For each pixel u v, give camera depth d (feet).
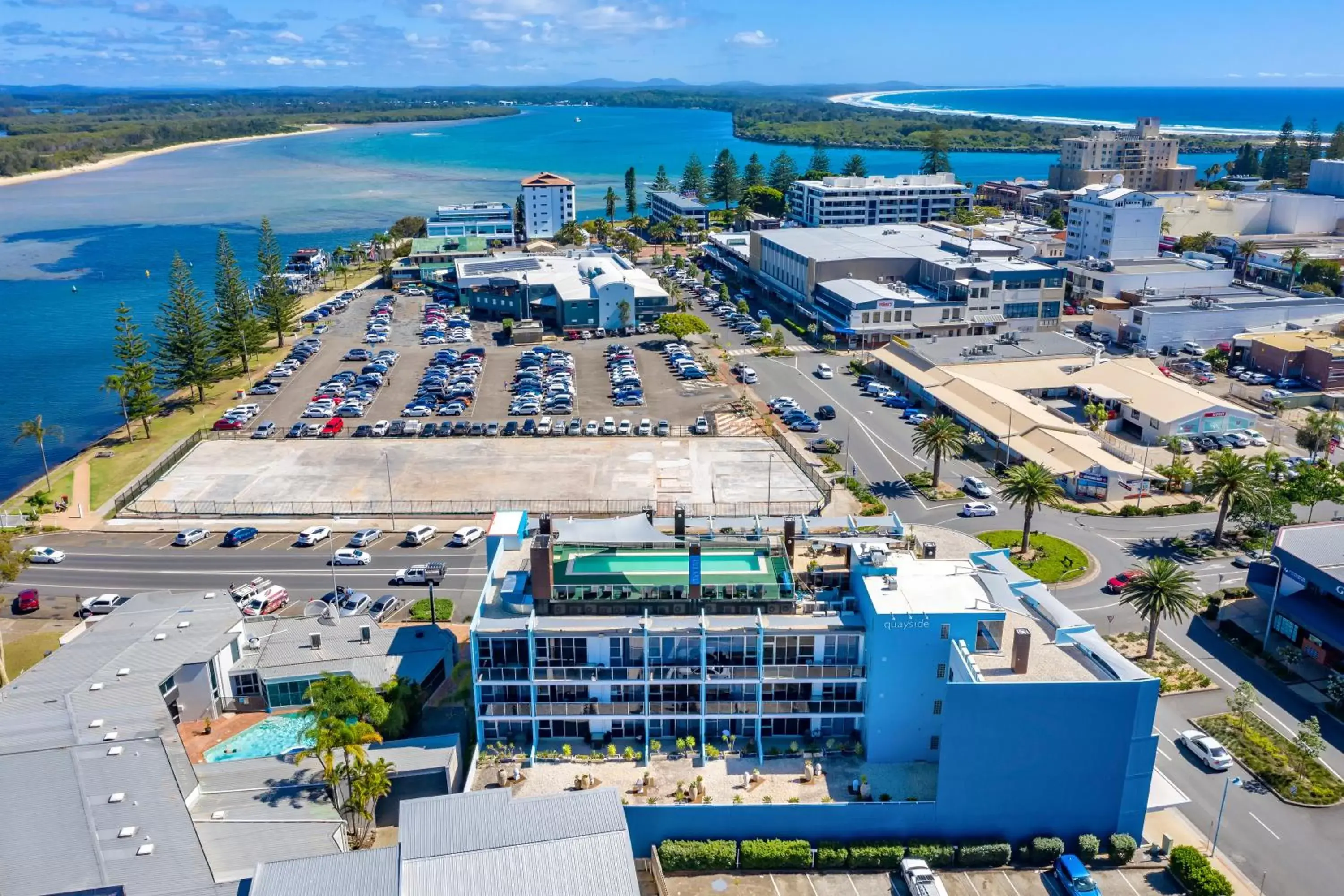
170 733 219.20
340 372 555.28
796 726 232.53
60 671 242.58
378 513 374.22
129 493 391.45
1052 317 603.67
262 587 313.53
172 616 269.64
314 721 239.09
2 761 206.18
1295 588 284.41
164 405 513.04
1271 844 209.97
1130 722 201.26
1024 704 199.82
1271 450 395.96
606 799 198.29
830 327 610.24
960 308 594.65
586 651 226.38
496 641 224.94
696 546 229.86
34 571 334.03
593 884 176.65
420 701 247.09
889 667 218.59
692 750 229.86
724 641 225.15
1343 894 196.44
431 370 544.62
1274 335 539.70
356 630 272.10
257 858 188.85
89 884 176.04
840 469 409.90
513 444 444.14
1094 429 446.60
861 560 231.71
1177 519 362.94
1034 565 323.57
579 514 366.43
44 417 520.83
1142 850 208.95
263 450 439.22
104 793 198.80
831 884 202.80
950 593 226.17
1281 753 235.61
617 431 454.81
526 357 570.87
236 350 558.15
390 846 206.49
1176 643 283.18
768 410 485.15
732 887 201.98
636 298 644.27
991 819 209.15
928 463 417.28
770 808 208.54
